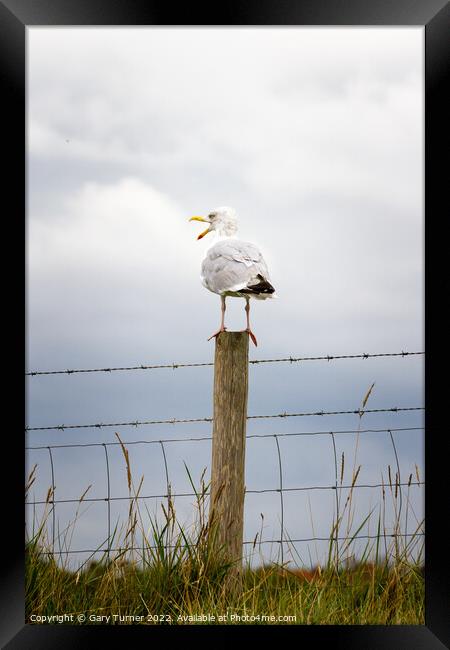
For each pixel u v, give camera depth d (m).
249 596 8.60
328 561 8.87
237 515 9.15
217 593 8.73
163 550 8.88
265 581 8.83
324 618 8.31
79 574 8.92
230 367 9.24
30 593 8.70
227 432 9.22
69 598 8.77
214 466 9.24
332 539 8.91
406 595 8.75
